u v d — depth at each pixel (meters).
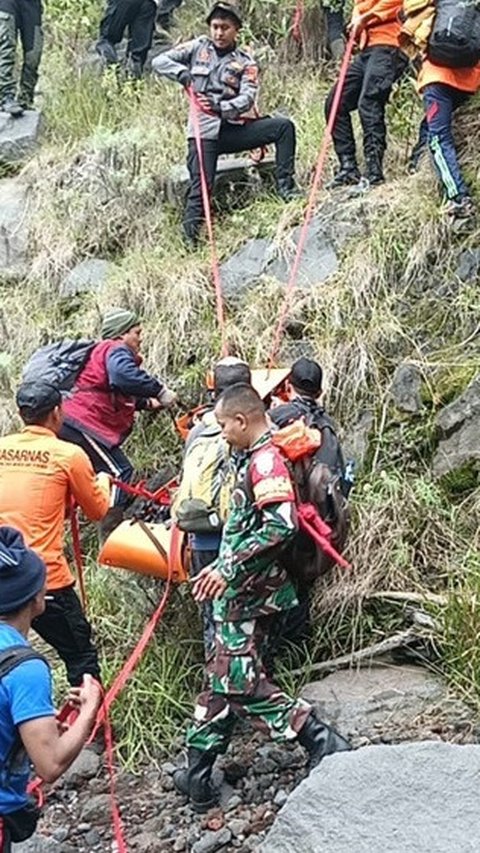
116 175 7.47
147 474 6.09
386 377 5.77
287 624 4.80
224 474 4.27
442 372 5.60
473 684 4.39
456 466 5.25
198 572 4.38
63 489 4.50
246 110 6.78
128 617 5.18
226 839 3.99
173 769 4.47
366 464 5.49
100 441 5.59
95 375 5.58
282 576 4.02
